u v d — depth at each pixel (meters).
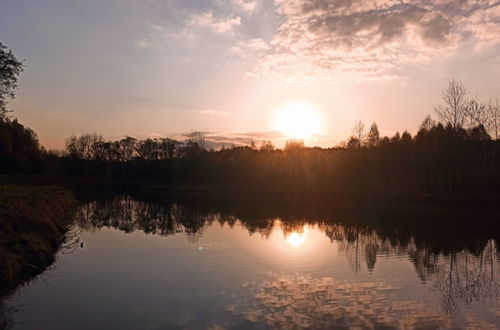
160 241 28.62
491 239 29.81
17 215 22.19
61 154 126.50
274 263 21.61
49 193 37.28
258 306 14.68
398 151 71.88
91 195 81.56
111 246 26.52
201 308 14.44
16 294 15.97
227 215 46.09
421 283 18.03
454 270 20.58
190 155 117.62
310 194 72.31
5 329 12.62
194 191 92.25
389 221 40.09
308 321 13.30
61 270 19.72
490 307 14.95
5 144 78.06
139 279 18.23
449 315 14.09
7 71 36.34
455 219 41.31
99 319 13.41
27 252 19.48
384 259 22.88
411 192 65.94
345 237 30.69
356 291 16.67
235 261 22.03
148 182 113.69
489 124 58.31
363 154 77.31
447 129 61.34
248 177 104.00
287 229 34.94
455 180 62.34
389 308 14.67
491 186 59.06
